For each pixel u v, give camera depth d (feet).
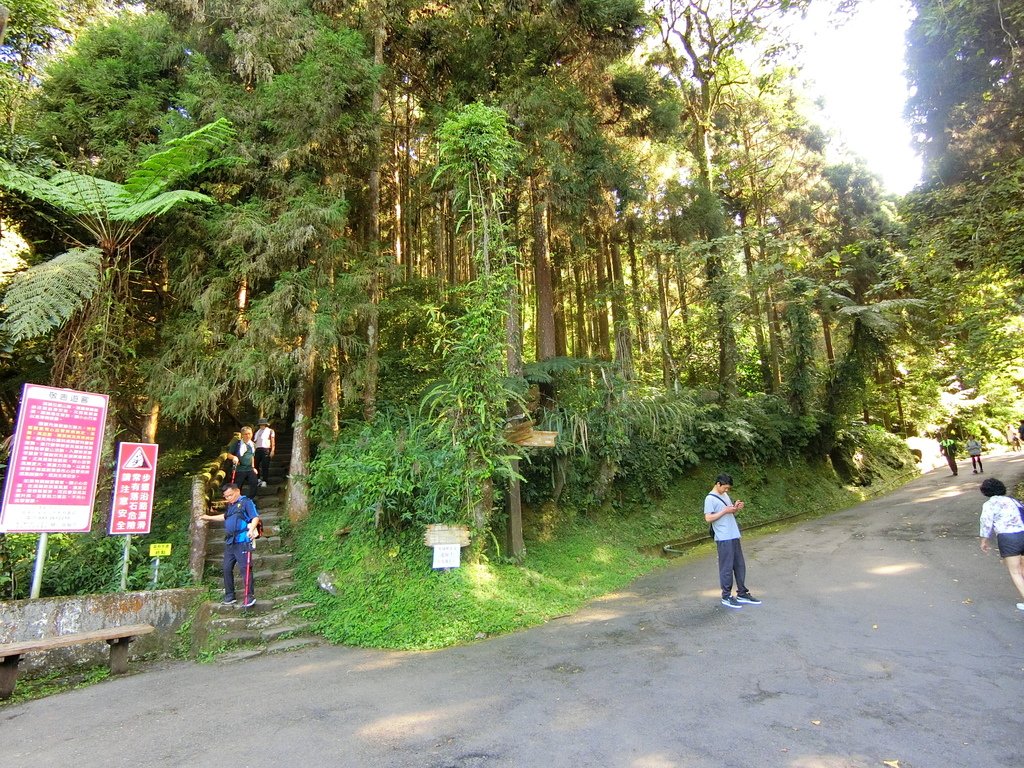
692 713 11.69
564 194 33.76
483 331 22.82
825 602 19.88
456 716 12.23
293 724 12.28
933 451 83.10
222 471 32.55
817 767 9.36
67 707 14.60
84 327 25.95
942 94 28.94
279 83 25.44
